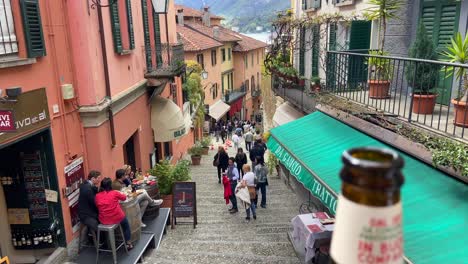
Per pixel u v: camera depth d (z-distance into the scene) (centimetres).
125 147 1142
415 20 843
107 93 888
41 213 711
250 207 1123
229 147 2623
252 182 1022
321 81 1179
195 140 2570
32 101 626
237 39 4262
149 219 909
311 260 738
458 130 573
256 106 5294
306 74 1433
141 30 1244
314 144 781
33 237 714
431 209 467
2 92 553
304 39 1363
